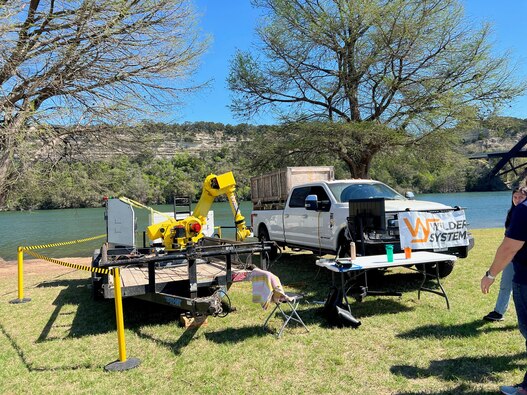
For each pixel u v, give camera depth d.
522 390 3.19
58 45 9.70
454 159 17.70
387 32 15.86
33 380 4.13
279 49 17.72
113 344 5.11
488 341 4.56
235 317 5.95
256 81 18.20
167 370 4.26
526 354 4.18
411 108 16.33
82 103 10.77
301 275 8.95
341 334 5.05
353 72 16.95
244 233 7.86
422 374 3.88
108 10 9.80
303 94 18.47
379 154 19.02
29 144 9.37
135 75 11.12
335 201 8.28
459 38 15.94
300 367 4.18
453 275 8.08
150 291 5.66
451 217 6.82
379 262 5.62
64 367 4.44
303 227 9.27
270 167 19.17
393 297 6.62
